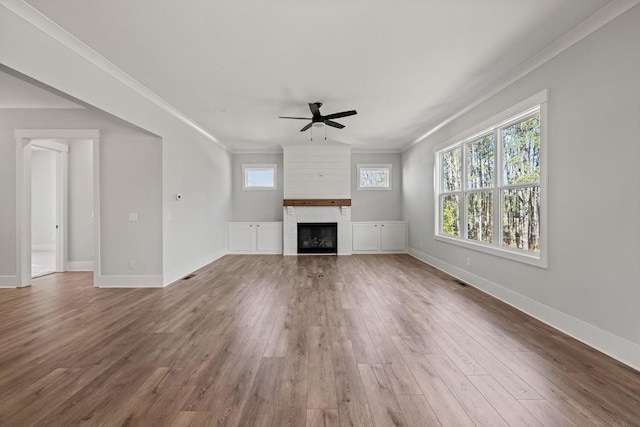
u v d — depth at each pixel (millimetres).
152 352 2635
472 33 2902
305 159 8172
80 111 4809
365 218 8836
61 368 2373
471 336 2947
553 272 3168
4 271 4840
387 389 2090
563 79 3012
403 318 3430
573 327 2928
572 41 2885
